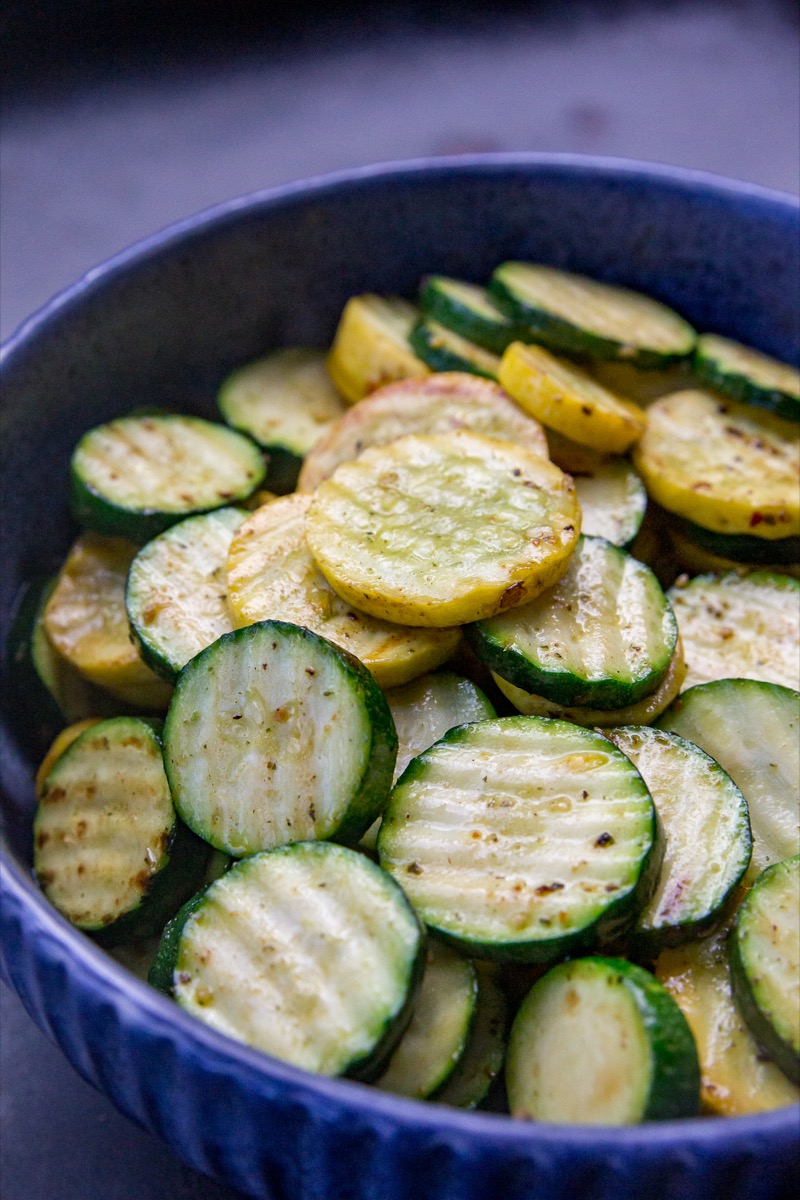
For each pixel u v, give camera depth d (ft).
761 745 1.11
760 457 1.28
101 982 0.92
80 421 1.30
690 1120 0.88
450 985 1.00
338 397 1.38
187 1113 0.93
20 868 1.00
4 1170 1.12
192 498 1.26
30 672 1.25
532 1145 0.86
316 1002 0.96
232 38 2.32
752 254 1.32
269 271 1.35
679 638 1.17
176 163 2.10
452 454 1.19
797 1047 0.96
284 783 1.04
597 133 2.18
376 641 1.11
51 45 2.23
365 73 2.29
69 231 1.96
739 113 2.22
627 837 1.01
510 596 1.09
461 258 1.38
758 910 1.01
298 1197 0.94
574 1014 0.96
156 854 1.09
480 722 1.07
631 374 1.33
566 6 2.44
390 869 1.02
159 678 1.21
